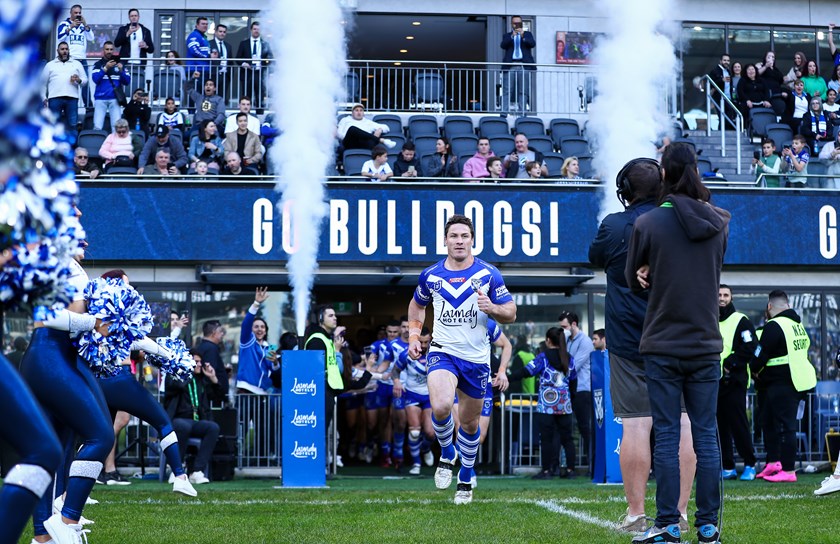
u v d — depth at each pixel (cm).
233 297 1323
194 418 1039
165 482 1038
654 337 468
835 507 694
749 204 1363
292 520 636
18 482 297
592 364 1027
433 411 671
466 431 711
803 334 1011
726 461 1034
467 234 671
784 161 1512
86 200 1287
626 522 558
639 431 551
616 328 546
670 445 465
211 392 1077
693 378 469
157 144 1421
